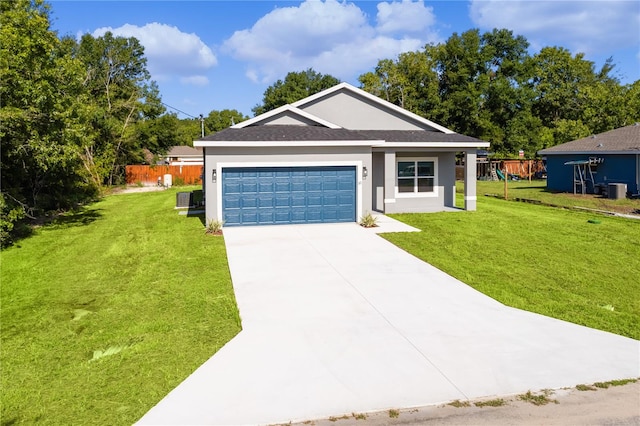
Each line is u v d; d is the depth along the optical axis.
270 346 6.69
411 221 17.12
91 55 41.97
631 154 24.17
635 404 5.15
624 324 7.58
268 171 16.27
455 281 9.91
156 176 39.69
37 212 19.84
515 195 26.84
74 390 5.49
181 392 5.43
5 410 5.07
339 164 16.70
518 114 50.44
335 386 5.55
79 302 8.70
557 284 9.80
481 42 52.47
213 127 96.56
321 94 20.06
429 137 19.44
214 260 11.59
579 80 55.53
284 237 14.38
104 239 14.68
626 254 12.33
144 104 43.94
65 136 16.22
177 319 7.73
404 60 52.00
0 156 15.61
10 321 7.80
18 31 15.50
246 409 5.06
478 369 5.96
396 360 6.23
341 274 10.40
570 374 5.84
